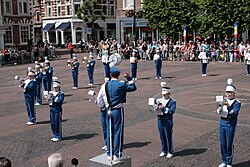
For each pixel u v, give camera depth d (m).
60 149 11.46
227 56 35.09
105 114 10.44
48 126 14.24
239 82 22.56
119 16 53.94
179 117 14.80
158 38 50.09
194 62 35.69
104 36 68.69
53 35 70.94
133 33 49.09
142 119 14.73
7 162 5.64
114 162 8.70
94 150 11.25
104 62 24.50
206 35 37.09
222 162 9.74
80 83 24.73
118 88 9.20
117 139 9.15
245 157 10.38
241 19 34.56
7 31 55.84
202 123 13.87
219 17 35.03
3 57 40.75
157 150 11.10
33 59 43.69
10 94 21.88
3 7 55.16
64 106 17.58
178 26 38.97
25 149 11.56
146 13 40.59
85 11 61.28
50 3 70.00
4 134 13.28
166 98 10.46
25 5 58.09
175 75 26.83
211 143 11.58
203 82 23.09
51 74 20.55
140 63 36.44
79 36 67.38
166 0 38.81
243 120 14.07
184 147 11.28
